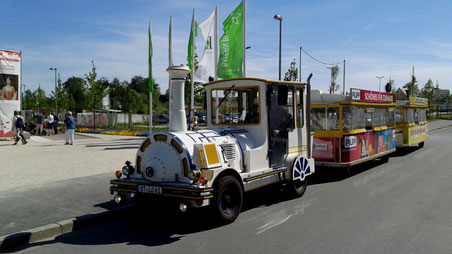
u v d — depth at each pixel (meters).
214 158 5.25
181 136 5.29
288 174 6.84
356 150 9.79
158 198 5.26
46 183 8.09
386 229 5.16
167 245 4.65
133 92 77.44
